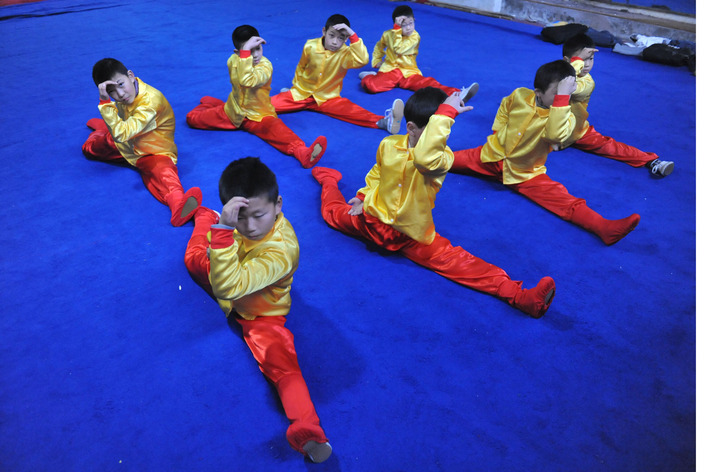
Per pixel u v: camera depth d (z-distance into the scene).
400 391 2.21
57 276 2.82
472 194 3.68
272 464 1.93
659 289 2.81
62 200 3.51
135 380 2.24
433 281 2.85
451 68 6.10
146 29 7.61
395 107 4.34
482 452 1.97
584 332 2.53
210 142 4.32
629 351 2.42
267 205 2.03
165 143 3.65
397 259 3.02
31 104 5.07
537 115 3.34
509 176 3.61
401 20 5.30
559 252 3.09
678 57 6.24
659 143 4.42
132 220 3.32
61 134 4.47
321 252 3.04
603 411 2.14
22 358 2.32
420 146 2.44
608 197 3.67
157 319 2.55
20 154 4.11
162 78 5.68
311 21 7.96
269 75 4.14
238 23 7.87
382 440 2.02
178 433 2.03
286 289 2.31
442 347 2.43
